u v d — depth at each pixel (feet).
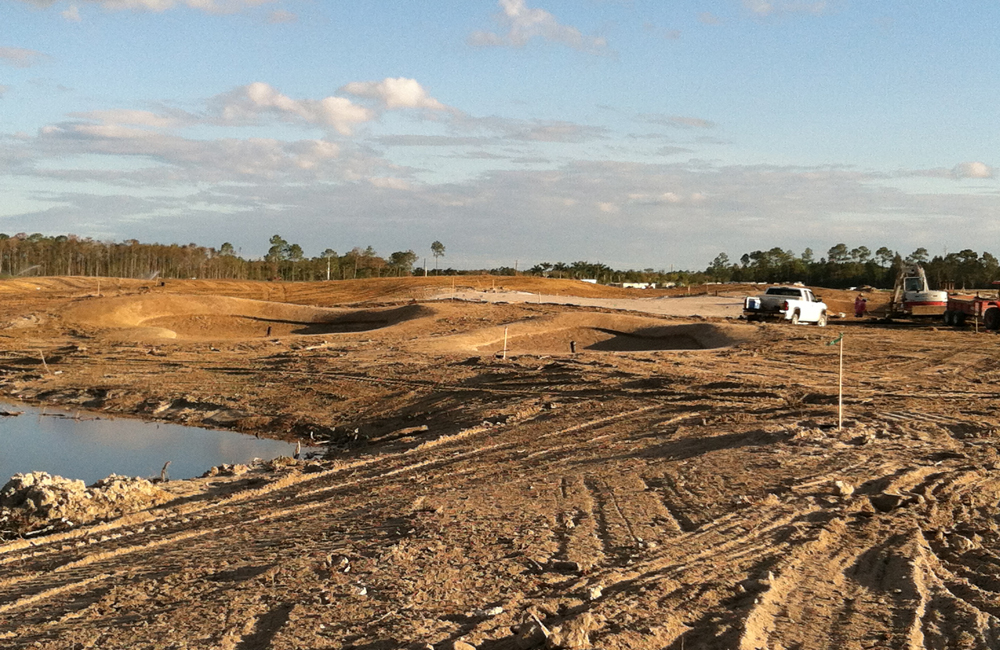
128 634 24.41
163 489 51.55
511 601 26.07
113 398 104.78
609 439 60.44
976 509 39.29
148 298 200.03
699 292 347.15
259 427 89.66
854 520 36.42
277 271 504.84
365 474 53.67
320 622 24.66
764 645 22.79
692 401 77.15
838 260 488.02
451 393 92.38
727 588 27.14
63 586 30.78
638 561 30.27
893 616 25.17
